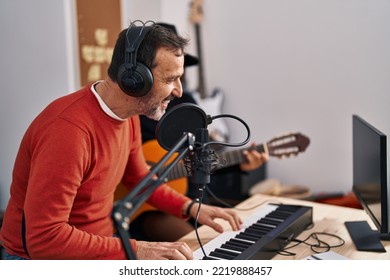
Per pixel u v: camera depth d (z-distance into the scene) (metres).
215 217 1.62
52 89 2.44
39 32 2.43
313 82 3.07
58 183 1.24
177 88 1.33
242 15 3.26
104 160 1.40
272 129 3.28
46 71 2.44
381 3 2.78
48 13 2.39
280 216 1.62
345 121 2.99
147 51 1.22
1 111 2.57
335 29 2.94
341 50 2.94
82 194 1.39
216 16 3.36
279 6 3.11
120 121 1.41
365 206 1.60
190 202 1.71
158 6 3.41
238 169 2.33
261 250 1.36
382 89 2.84
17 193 1.43
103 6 2.78
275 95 3.23
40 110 2.48
